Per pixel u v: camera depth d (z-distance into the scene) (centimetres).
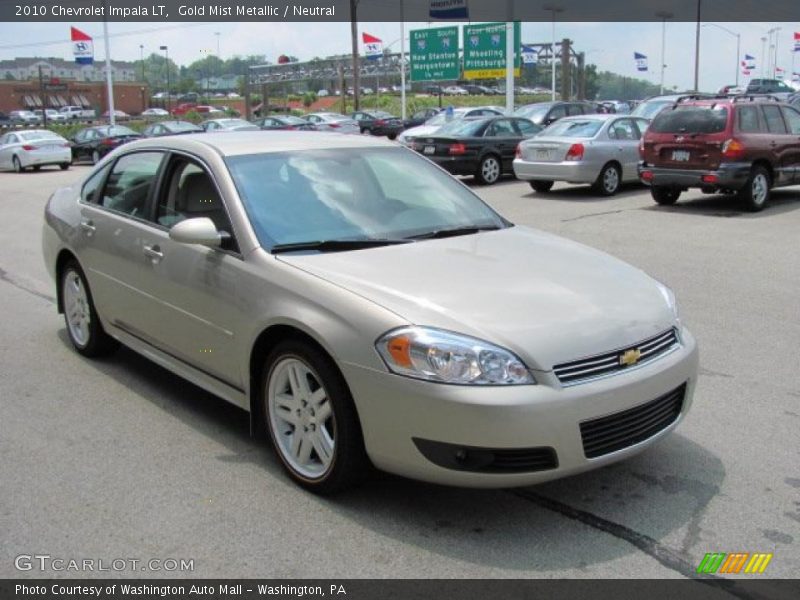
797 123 1362
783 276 847
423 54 3900
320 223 439
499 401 326
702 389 529
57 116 9412
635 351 362
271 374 399
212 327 435
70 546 343
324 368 366
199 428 468
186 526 358
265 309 393
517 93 8212
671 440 449
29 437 457
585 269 418
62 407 502
